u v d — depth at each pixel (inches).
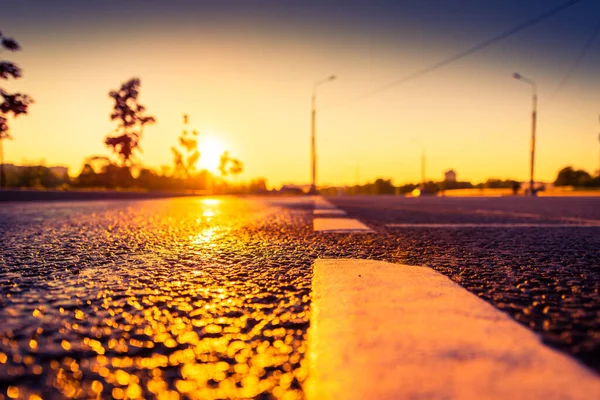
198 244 37.3
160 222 61.7
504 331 13.4
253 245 36.6
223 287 20.8
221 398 9.9
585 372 10.5
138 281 22.2
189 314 16.4
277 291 19.9
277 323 15.2
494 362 11.1
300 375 11.1
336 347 12.3
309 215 78.8
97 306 17.5
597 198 212.1
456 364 11.0
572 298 18.1
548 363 11.0
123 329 14.7
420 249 33.7
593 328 13.9
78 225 56.1
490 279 22.2
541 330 13.7
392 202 160.1
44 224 57.4
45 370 11.4
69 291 20.0
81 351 12.7
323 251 32.9
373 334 13.2
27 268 25.9
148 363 11.9
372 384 10.1
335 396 9.7
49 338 13.8
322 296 18.2
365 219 67.2
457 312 15.4
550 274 23.5
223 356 12.3
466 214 81.0
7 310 16.9
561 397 9.4
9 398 9.8
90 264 27.3
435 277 21.6
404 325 14.0
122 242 38.7
